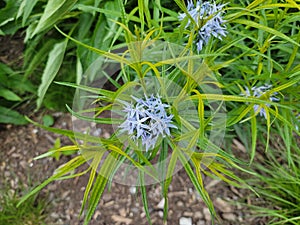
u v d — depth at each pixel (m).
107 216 0.43
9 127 0.50
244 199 0.44
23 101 0.50
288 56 0.37
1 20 0.45
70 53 0.47
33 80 0.50
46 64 0.47
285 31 0.35
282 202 0.42
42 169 0.46
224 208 0.43
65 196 0.44
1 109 0.49
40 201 0.44
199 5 0.26
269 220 0.42
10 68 0.50
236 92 0.37
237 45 0.30
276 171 0.44
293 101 0.34
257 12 0.34
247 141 0.45
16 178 0.46
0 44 0.54
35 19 0.46
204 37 0.26
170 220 0.42
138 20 0.32
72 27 0.48
